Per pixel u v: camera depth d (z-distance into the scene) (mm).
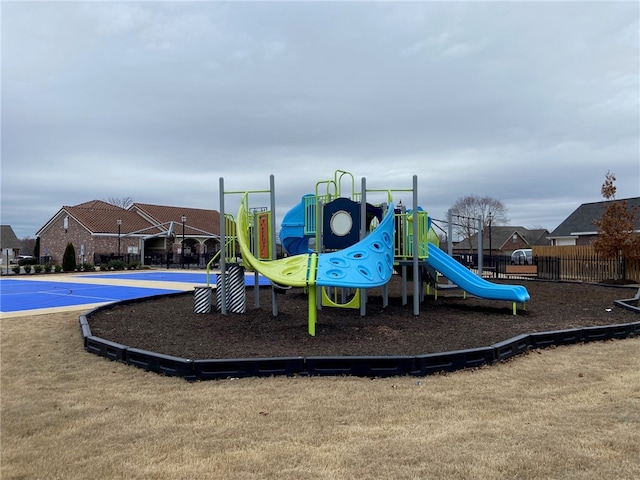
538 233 74625
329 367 5484
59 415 4227
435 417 4121
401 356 5426
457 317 9383
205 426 3953
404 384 5094
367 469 3162
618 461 3238
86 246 44875
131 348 6070
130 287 19438
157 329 8180
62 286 20250
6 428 3936
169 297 13523
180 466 3240
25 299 14547
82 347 7066
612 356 6402
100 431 3865
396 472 3115
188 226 49938
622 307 10758
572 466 3172
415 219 9461
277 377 5398
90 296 15617
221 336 7508
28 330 8445
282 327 8148
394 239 10258
